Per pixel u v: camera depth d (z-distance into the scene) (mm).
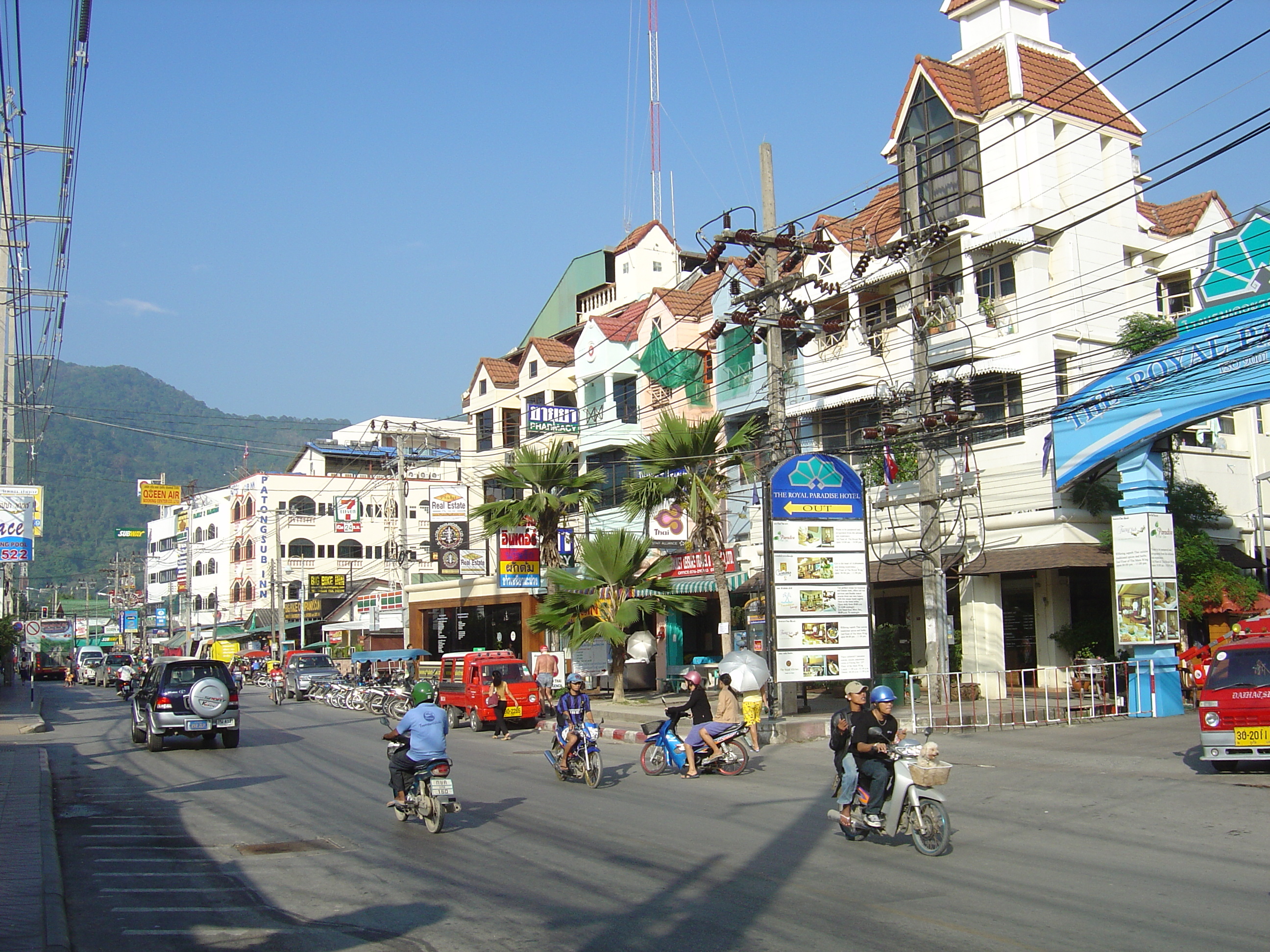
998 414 27969
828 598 22688
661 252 53531
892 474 27828
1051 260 28234
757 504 30141
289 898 9406
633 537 31266
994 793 14594
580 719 17156
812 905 8734
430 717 13156
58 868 10188
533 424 39531
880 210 32906
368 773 18750
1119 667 24594
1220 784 14414
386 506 66688
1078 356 25625
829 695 29984
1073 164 28766
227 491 78000
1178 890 9102
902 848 11086
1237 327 21094
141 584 146000
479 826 13062
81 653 69625
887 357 30312
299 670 43969
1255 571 27922
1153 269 29797
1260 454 30422
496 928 8234
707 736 17391
